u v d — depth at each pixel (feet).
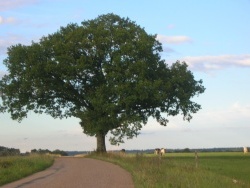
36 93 179.52
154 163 98.37
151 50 174.50
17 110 180.14
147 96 163.94
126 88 162.20
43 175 83.20
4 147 160.25
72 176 80.02
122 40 173.37
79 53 176.96
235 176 88.99
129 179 73.72
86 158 150.20
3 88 179.32
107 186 63.77
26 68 173.58
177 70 181.98
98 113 173.17
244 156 207.51
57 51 173.47
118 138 169.37
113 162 119.34
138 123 167.84
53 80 177.17
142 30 179.42
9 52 178.91
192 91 181.88
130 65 165.99
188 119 183.93
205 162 144.15
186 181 63.57
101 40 170.81
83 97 181.47
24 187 64.13
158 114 181.98
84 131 180.14
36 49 174.91
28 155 135.95
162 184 60.85
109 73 166.71
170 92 175.73
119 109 170.19
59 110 186.29
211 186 59.77
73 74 173.17
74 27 185.68
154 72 176.14
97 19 185.47
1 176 74.95
